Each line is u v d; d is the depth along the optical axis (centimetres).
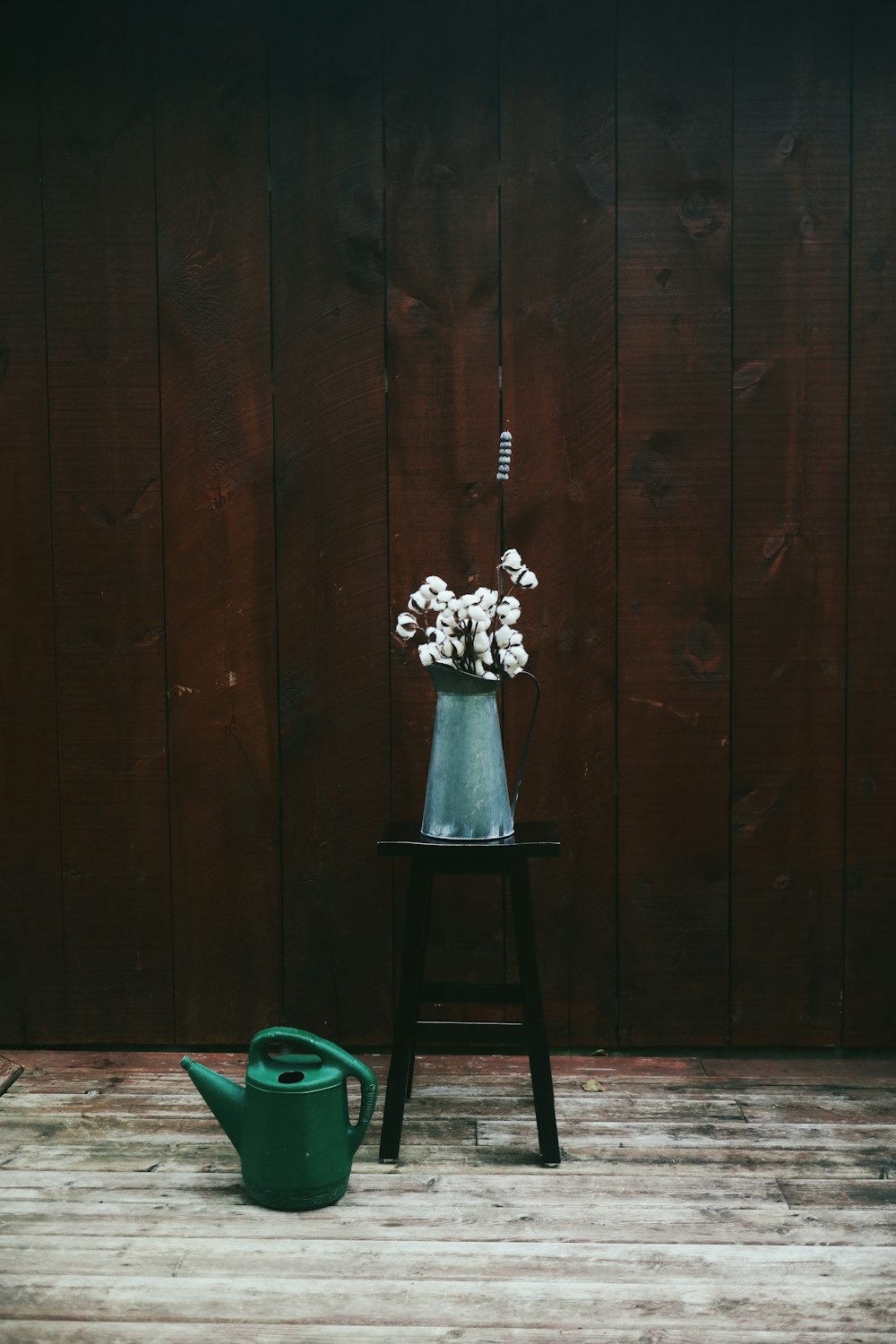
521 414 258
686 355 256
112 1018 273
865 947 265
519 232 255
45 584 266
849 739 262
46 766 269
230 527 263
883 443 257
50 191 258
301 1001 271
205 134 256
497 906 267
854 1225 197
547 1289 179
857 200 253
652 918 266
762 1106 243
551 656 262
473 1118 238
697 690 262
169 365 261
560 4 251
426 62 253
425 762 264
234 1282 182
